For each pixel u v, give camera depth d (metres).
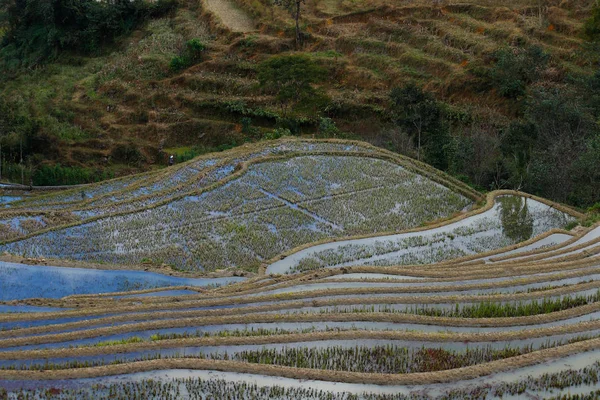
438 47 60.06
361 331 17.42
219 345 16.98
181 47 69.62
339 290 21.06
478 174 43.28
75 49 76.56
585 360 15.80
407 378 15.08
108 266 25.73
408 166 40.12
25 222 30.48
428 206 34.84
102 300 21.84
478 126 50.91
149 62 67.44
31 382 14.92
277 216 32.03
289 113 58.59
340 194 35.50
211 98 61.38
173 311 19.44
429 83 57.22
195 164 39.59
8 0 80.88
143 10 77.44
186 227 30.23
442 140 45.84
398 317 18.56
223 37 69.44
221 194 34.38
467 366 15.61
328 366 16.11
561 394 14.59
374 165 40.25
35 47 78.44
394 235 30.31
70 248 27.75
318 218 32.31
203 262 26.97
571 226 32.06
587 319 18.67
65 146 57.31
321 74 59.75
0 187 48.53
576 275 22.56
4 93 69.25
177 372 15.45
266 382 15.08
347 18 68.12
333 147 42.94
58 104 64.38
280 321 18.64
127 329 18.12
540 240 29.59
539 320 18.52
